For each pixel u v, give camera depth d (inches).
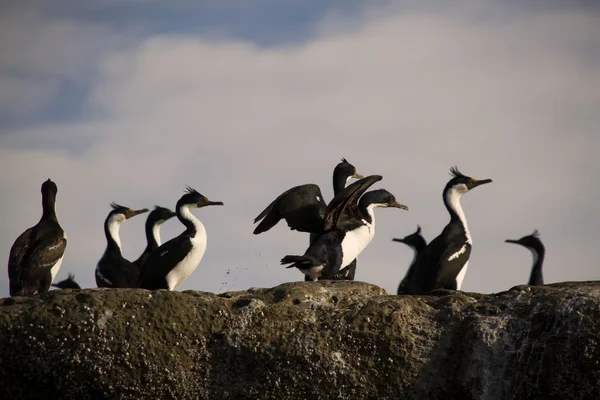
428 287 784.3
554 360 588.4
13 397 618.5
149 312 627.5
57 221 828.6
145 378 618.2
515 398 596.4
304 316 629.9
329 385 612.1
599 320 588.7
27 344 616.7
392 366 613.9
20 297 645.3
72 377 615.8
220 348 626.8
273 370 616.7
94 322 620.4
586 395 581.0
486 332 610.9
